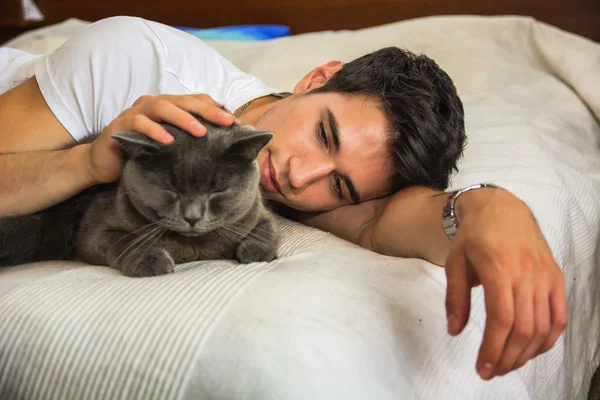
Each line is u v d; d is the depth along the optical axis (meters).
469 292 0.76
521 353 0.69
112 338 0.81
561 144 1.84
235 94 1.60
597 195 1.70
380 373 0.79
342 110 1.31
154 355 0.78
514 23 2.39
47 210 1.27
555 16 2.60
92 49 1.40
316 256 1.09
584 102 2.15
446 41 2.34
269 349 0.76
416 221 1.14
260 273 0.96
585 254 1.51
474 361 0.94
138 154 0.99
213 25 3.10
